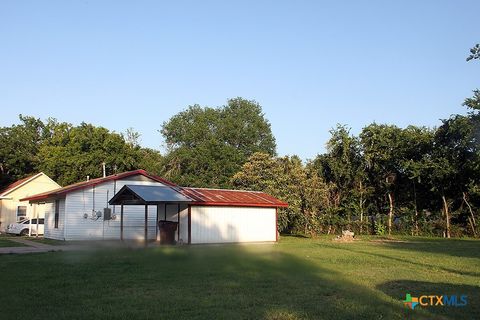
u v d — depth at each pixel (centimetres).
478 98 3102
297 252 1928
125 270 1380
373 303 932
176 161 5141
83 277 1246
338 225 3919
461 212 3559
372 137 3903
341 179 4066
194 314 832
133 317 808
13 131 5247
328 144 4106
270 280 1214
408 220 3819
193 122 5834
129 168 4941
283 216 3281
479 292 1066
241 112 6006
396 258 1814
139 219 2969
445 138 3478
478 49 2333
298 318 809
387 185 3916
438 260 1750
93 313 830
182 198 2467
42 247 2217
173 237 2523
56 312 841
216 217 2639
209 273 1331
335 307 893
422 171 3550
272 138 6162
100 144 4831
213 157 5100
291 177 3481
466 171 3381
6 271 1342
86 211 2814
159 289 1076
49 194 2811
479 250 2241
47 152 4931
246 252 1786
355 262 1645
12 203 3975
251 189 3331
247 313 844
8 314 823
